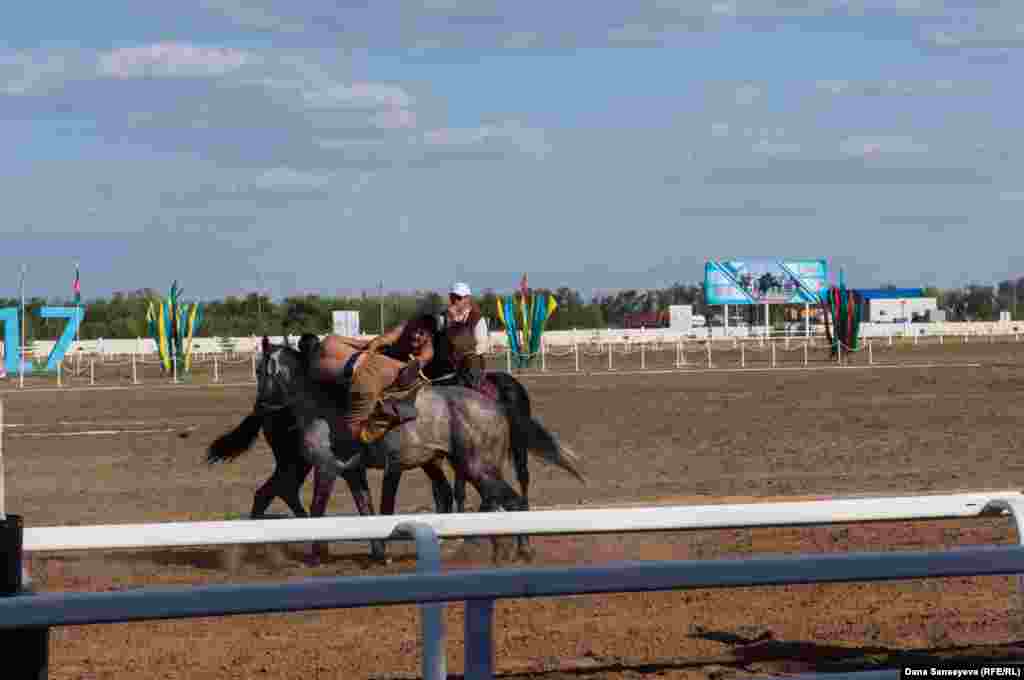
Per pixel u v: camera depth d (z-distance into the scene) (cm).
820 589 932
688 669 713
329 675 704
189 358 5181
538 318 4919
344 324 5622
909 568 495
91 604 426
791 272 7894
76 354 5872
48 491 1714
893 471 1819
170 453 2164
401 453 1130
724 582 481
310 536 630
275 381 1193
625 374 4431
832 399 3162
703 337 7600
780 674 696
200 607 436
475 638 510
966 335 7669
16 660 474
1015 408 2822
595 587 471
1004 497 711
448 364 1173
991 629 804
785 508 677
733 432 2417
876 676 546
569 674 702
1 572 484
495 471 1139
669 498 1514
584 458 2041
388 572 1093
